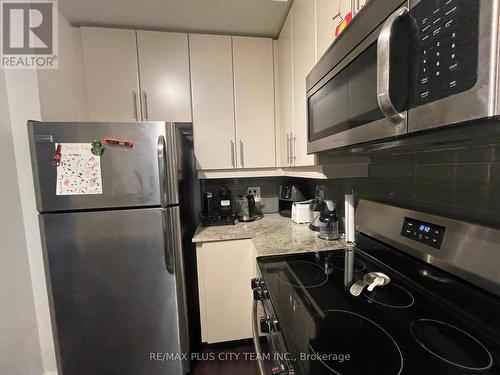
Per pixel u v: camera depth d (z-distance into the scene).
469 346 0.54
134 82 1.65
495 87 0.32
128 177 1.23
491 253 0.56
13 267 1.24
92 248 1.24
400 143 0.60
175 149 1.31
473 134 0.43
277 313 0.68
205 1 1.40
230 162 1.83
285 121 1.64
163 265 1.30
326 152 0.98
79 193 1.19
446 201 0.76
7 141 1.22
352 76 0.70
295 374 0.48
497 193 0.61
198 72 1.73
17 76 1.23
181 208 1.43
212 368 1.47
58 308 1.24
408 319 0.64
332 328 0.61
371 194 1.15
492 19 0.31
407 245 0.80
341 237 1.36
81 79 1.59
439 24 0.38
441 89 0.39
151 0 1.38
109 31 1.60
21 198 1.29
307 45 1.19
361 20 0.62
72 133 1.17
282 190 2.04
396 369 0.48
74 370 1.28
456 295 0.65
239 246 1.54
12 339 1.23
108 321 1.29
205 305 1.56
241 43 1.77
